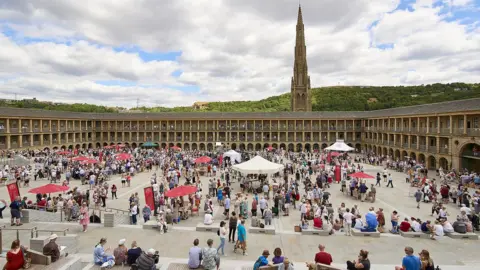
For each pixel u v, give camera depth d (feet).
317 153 225.35
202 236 56.80
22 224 61.98
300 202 88.38
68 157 167.02
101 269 39.47
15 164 147.54
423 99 466.70
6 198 89.97
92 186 107.65
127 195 97.86
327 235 58.49
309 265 35.65
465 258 47.88
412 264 33.37
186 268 40.68
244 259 46.52
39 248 42.98
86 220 58.65
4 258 41.70
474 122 143.02
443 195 89.61
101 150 218.18
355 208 65.57
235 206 72.23
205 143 289.33
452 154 149.07
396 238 57.21
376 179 128.88
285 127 285.23
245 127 288.92
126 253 41.52
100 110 581.53
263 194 99.50
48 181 118.42
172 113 303.68
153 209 71.05
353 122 279.28
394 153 215.51
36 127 231.09
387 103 497.05
